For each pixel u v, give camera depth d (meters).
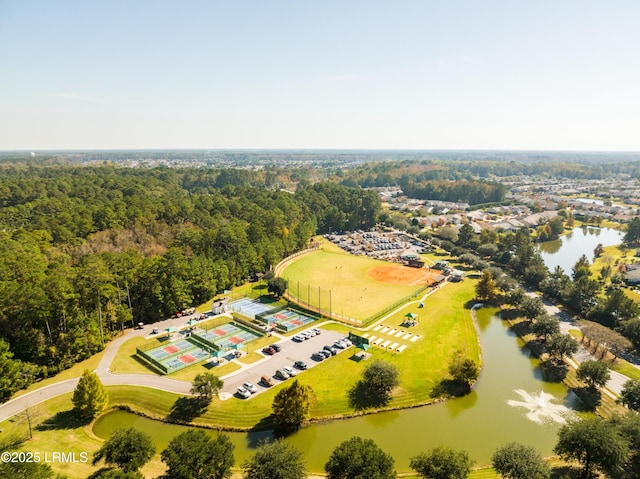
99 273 105.62
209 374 81.31
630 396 76.62
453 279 165.88
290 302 140.00
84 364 97.12
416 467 59.69
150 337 112.25
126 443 60.25
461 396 87.81
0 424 74.75
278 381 89.75
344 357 100.81
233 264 156.50
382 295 148.25
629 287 153.50
